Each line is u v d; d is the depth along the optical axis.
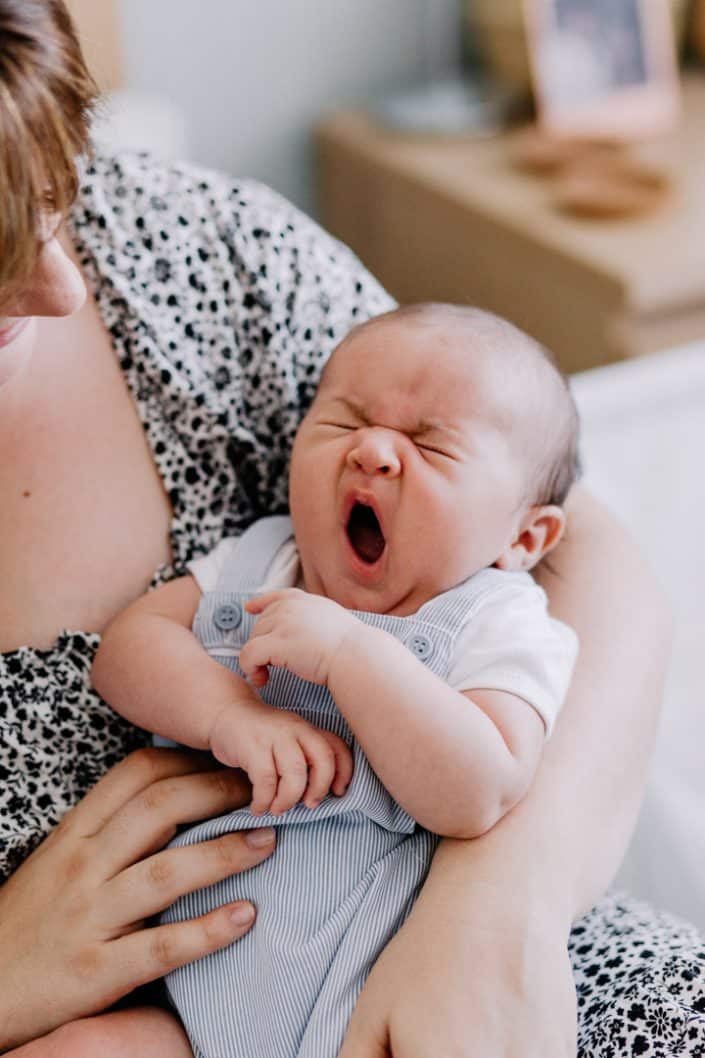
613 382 1.40
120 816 0.78
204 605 0.87
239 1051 0.77
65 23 0.61
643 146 2.20
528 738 0.78
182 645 0.83
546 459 0.91
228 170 2.42
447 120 2.26
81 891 0.76
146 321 0.90
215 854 0.77
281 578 0.89
